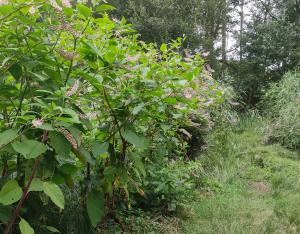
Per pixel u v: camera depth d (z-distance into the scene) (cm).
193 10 1196
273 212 418
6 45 204
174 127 325
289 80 934
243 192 500
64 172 202
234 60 1321
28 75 202
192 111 301
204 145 654
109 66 230
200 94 312
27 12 192
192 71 257
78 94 203
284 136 781
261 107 1066
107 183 254
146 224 341
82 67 229
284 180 557
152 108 255
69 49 219
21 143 167
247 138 812
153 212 380
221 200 440
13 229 209
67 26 195
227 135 752
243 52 1252
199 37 1170
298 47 1153
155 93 241
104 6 209
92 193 236
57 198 170
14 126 198
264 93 1083
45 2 188
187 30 1133
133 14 1166
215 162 632
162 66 274
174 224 364
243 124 934
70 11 198
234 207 418
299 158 709
